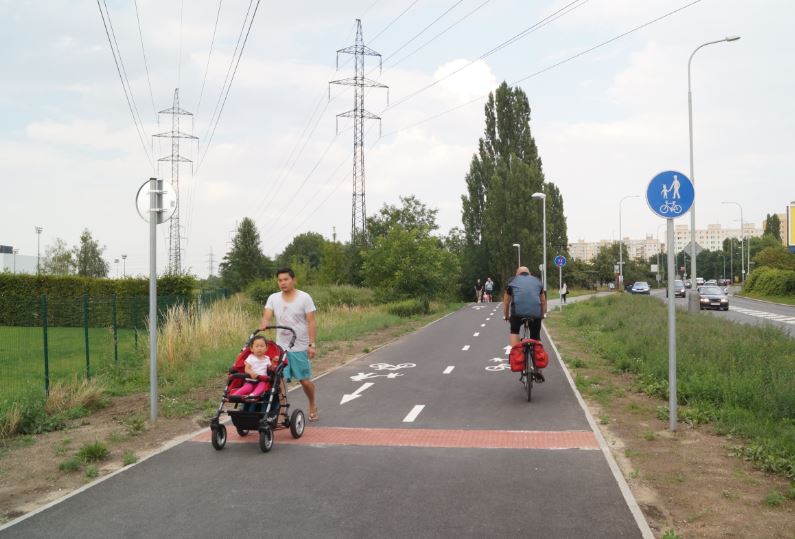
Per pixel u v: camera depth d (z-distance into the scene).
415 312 35.28
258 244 61.28
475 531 4.44
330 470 5.98
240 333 17.02
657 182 7.58
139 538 4.41
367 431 7.65
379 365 14.19
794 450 6.14
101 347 14.68
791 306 44.97
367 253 38.62
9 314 14.06
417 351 17.08
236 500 5.16
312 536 4.39
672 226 7.56
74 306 15.38
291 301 7.78
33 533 4.54
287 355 7.61
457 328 25.45
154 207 8.49
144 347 14.20
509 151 67.19
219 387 11.04
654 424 7.82
